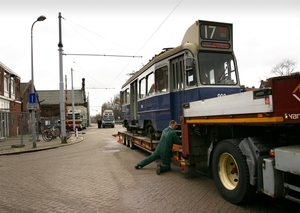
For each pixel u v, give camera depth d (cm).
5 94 2547
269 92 347
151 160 796
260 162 392
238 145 436
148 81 1045
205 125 562
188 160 596
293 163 333
